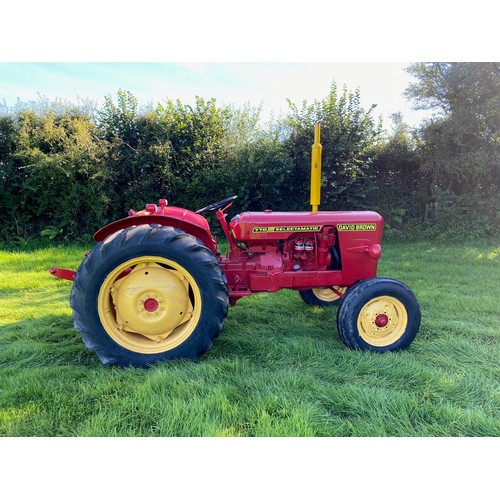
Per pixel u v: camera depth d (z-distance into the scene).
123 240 2.75
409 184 10.28
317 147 3.49
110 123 8.45
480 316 3.90
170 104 8.57
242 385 2.56
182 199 8.43
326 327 3.72
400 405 2.33
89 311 2.77
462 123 9.08
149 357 2.85
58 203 8.16
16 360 2.97
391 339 3.15
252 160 8.09
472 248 7.75
